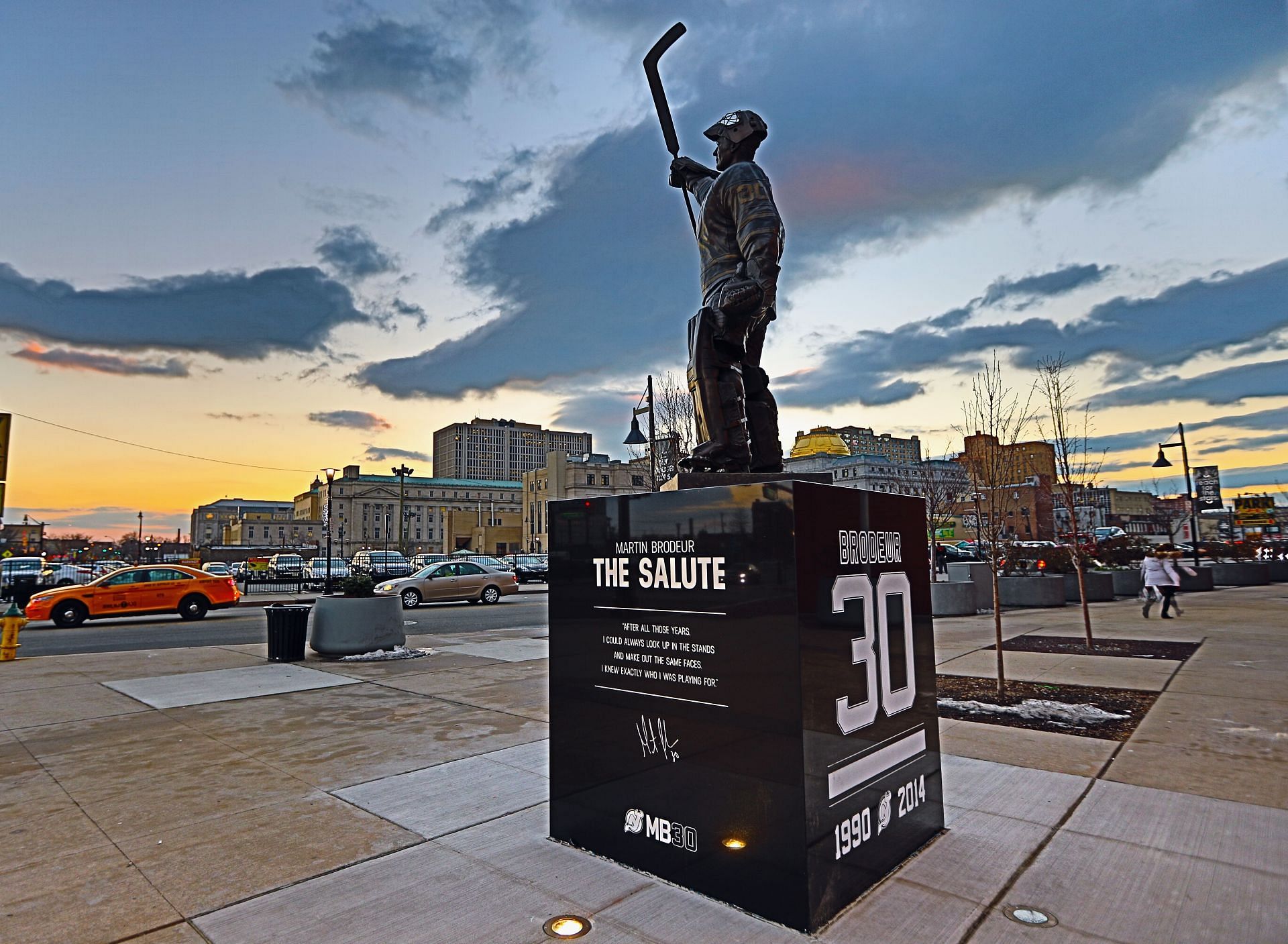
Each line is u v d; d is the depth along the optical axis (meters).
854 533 3.86
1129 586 23.72
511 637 15.23
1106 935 3.19
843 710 3.63
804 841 3.28
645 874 3.86
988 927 3.27
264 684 9.77
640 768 3.94
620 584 4.09
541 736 6.90
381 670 10.92
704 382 4.87
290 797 5.17
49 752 6.44
